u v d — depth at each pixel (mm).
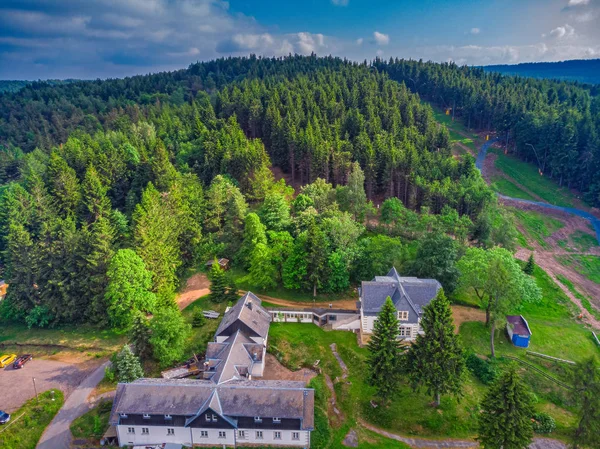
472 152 184375
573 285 102688
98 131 179250
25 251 86625
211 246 103500
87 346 75375
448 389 57750
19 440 54531
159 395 54031
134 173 125500
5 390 64500
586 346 77562
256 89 188750
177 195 102625
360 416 59750
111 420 53188
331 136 140125
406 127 155125
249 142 140125
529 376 68000
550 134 157625
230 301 85938
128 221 110438
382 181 128375
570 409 63500
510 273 77125
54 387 65000
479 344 73562
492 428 50250
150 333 67750
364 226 107438
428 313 58062
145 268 81125
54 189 109812
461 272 81250
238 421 52812
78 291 83562
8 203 105750
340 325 77250
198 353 70125
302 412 52562
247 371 62031
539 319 85938
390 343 58594
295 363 68750
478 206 112750
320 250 86188
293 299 87938
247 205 110750
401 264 88562
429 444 55625
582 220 135500
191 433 53312
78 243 83875
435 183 116062
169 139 161125
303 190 115312
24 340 78438
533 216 137250
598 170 143000
